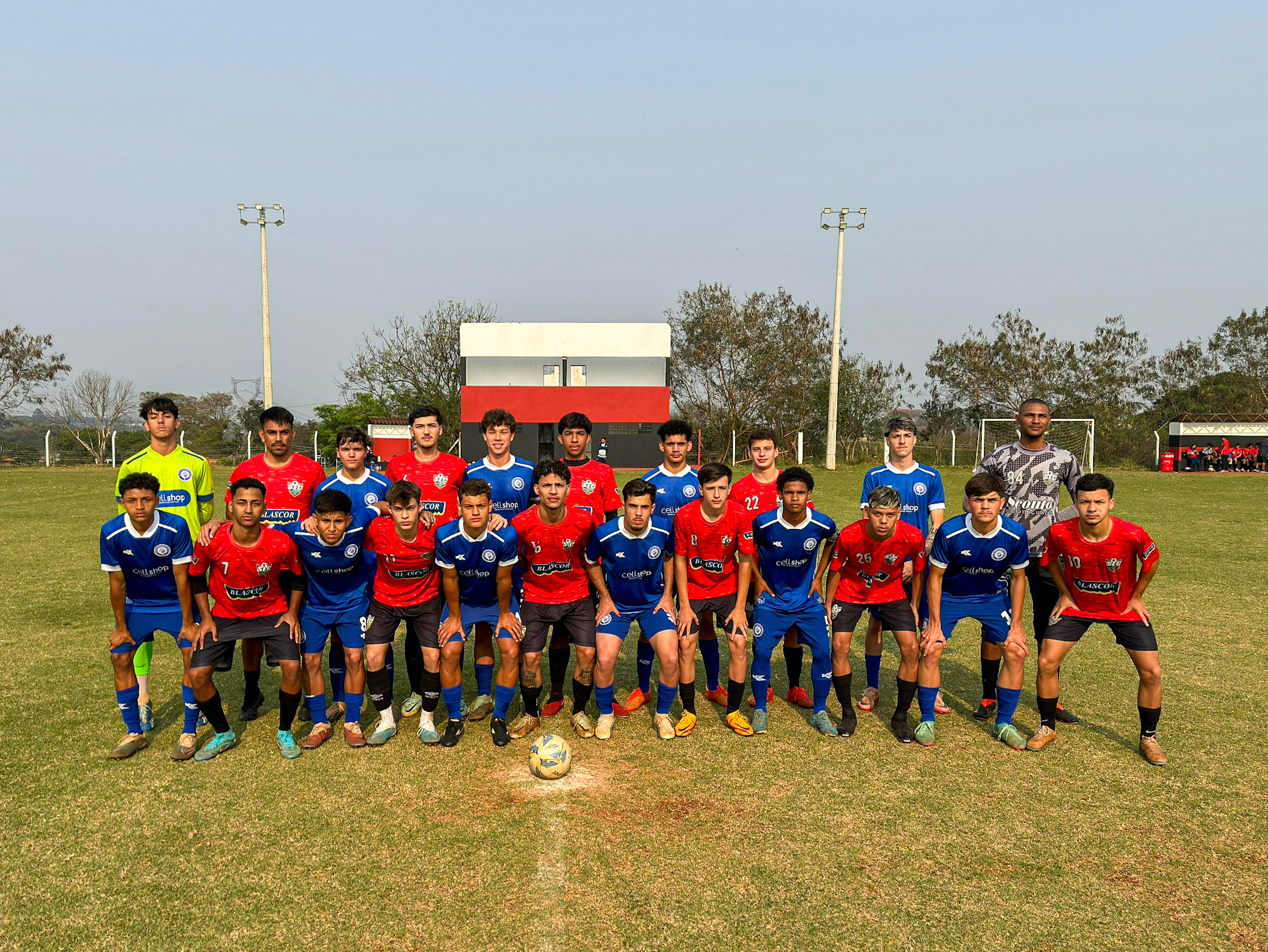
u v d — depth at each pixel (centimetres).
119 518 411
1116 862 318
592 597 486
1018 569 448
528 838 336
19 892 295
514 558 450
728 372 3675
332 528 419
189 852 324
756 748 440
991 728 470
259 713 493
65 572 908
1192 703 501
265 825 347
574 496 536
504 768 412
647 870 312
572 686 570
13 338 3472
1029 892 297
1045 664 432
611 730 465
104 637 643
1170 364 3494
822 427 3644
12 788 382
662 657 453
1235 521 1345
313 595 444
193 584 425
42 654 596
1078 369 3438
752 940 268
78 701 501
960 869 312
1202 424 2706
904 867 314
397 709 509
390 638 449
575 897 292
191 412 4203
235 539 411
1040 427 495
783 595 459
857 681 579
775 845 331
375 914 283
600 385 3250
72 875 307
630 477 2625
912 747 440
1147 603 770
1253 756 421
